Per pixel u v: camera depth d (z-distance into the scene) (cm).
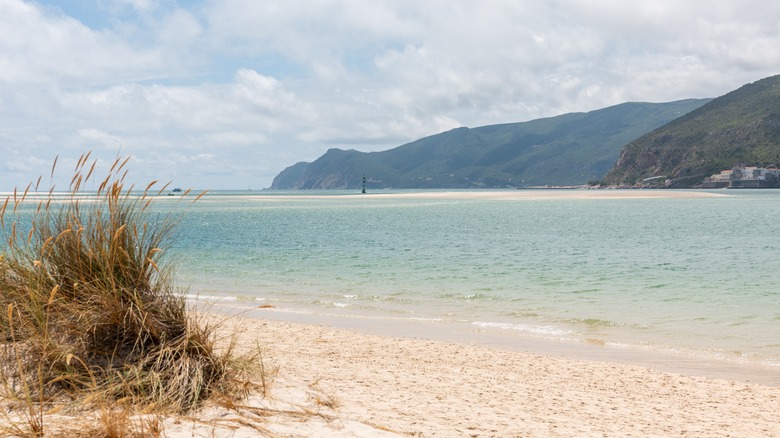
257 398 463
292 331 971
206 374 472
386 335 1002
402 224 4481
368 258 2261
